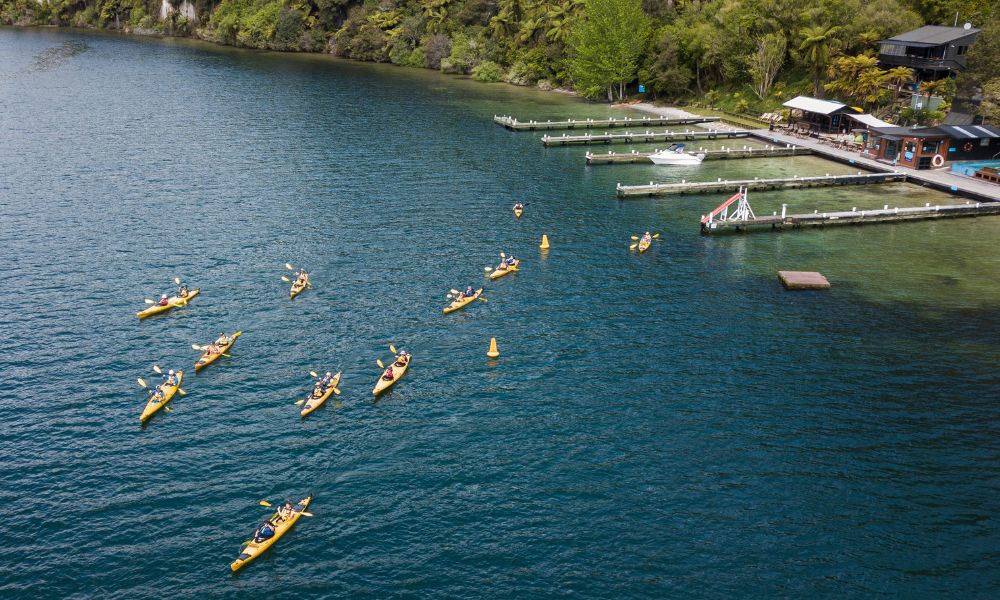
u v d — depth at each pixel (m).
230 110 160.00
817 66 140.00
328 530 44.88
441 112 162.25
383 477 49.09
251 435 53.16
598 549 43.38
